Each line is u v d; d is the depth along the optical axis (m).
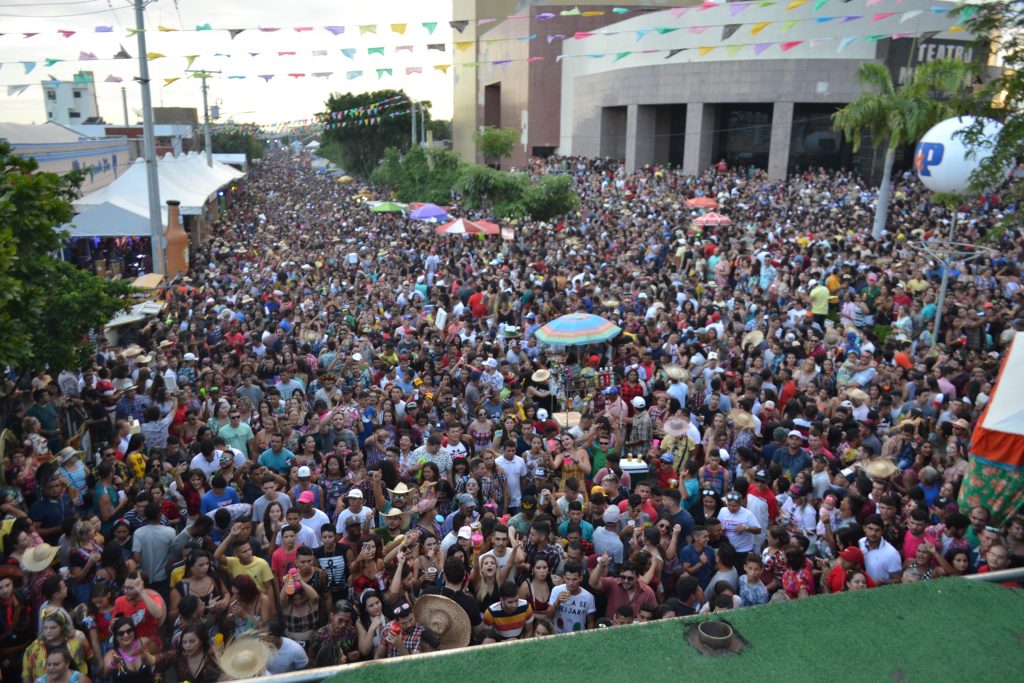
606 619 6.16
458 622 5.88
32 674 5.62
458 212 38.75
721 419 9.77
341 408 10.17
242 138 93.25
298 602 6.36
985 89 10.60
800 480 7.98
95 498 7.97
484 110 78.06
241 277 23.06
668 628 2.33
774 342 13.27
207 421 11.08
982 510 6.35
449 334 15.45
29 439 8.88
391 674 2.12
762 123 52.16
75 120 68.69
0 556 7.07
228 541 6.66
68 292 10.25
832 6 40.06
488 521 7.09
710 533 7.22
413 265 25.44
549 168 55.69
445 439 9.86
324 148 90.94
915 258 20.44
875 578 6.64
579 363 13.74
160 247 21.28
